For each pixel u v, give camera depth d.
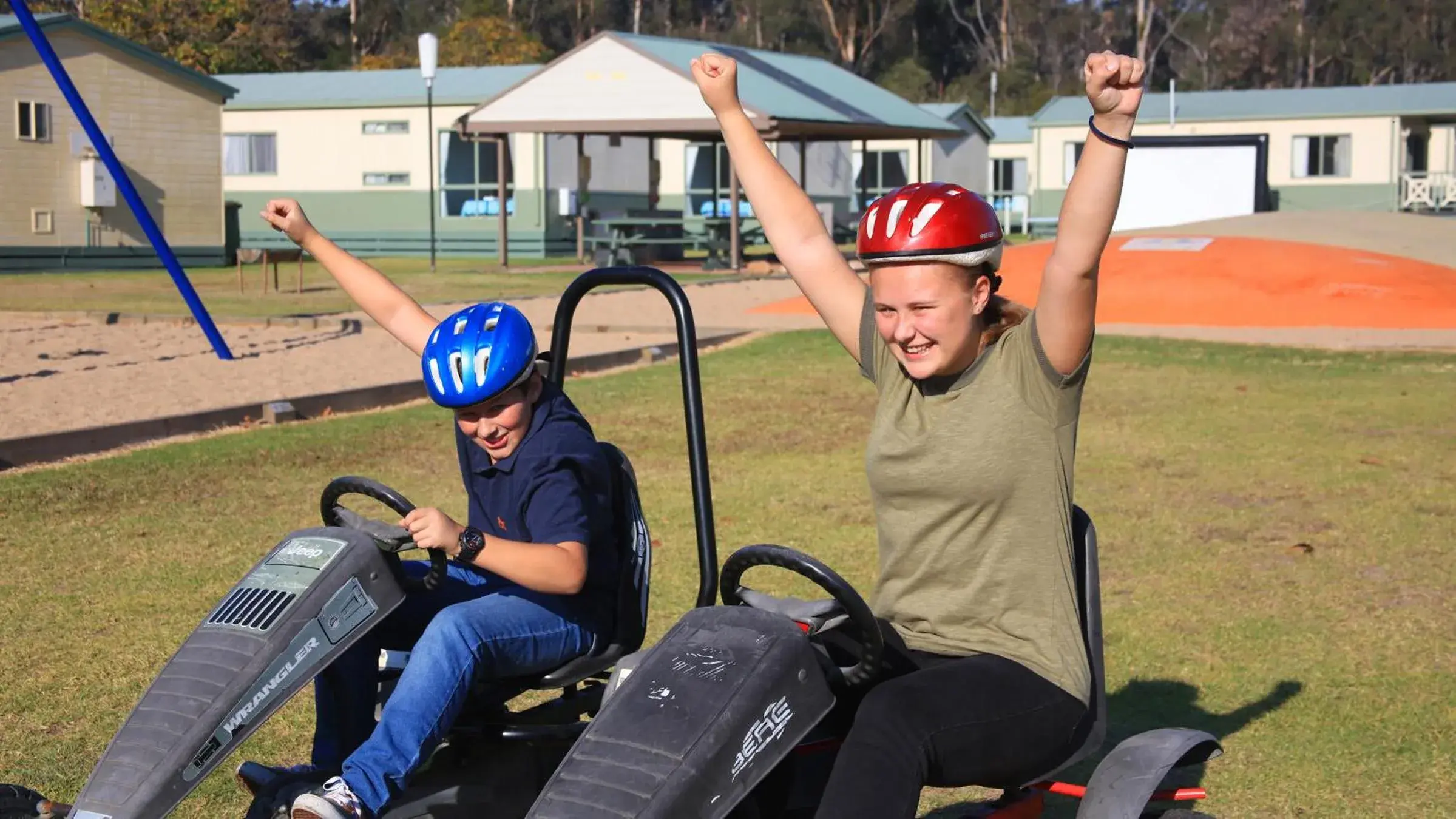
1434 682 5.20
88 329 17.23
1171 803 3.42
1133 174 42.50
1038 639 2.99
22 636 5.59
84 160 30.09
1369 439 9.98
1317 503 8.01
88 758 4.44
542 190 36.00
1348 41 75.94
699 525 3.45
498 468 3.29
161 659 5.34
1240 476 8.73
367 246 37.31
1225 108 43.22
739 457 9.29
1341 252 23.42
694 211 40.53
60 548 6.92
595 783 2.57
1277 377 13.09
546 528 3.18
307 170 37.50
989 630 3.03
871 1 76.44
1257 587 6.39
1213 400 11.76
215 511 7.71
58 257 30.08
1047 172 45.31
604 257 32.41
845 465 9.03
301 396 11.16
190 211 32.25
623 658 3.01
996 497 2.98
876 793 2.67
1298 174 42.31
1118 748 3.21
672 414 10.88
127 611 5.92
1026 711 2.91
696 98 29.25
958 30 81.88
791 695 2.74
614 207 37.00
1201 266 22.45
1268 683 5.21
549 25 78.00
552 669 3.27
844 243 36.09
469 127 31.02
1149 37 81.19
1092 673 3.13
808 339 16.11
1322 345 15.55
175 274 13.89
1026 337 2.96
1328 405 11.49
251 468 8.80
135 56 30.94
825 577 2.84
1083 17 80.81
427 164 36.62
